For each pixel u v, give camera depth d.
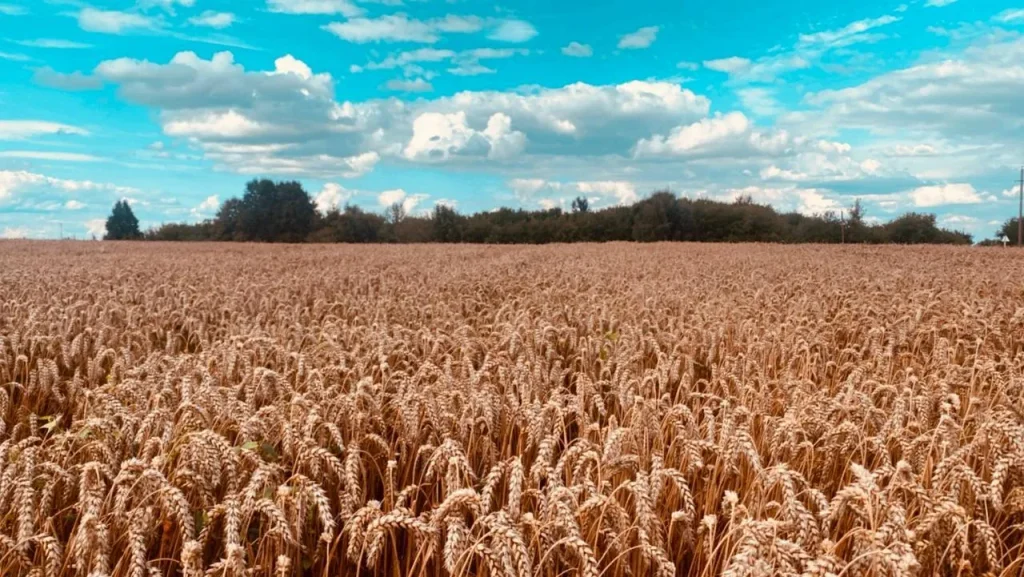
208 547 3.61
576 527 2.96
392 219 88.69
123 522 3.24
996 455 4.04
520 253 34.62
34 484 3.88
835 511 3.22
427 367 5.56
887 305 10.75
